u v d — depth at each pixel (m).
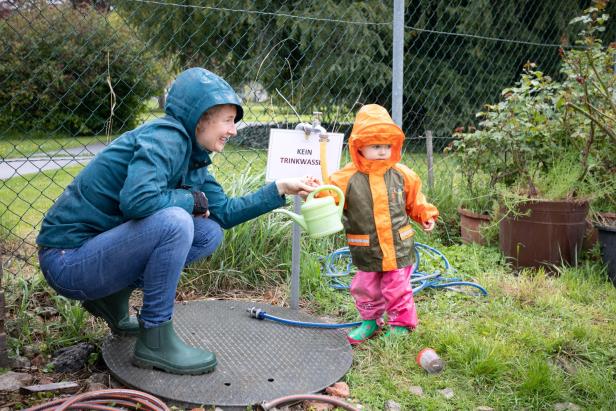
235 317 2.99
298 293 3.20
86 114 8.56
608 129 3.72
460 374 2.52
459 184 4.98
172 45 6.49
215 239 2.64
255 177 4.18
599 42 4.44
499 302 3.35
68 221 2.28
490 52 10.03
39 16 4.04
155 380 2.28
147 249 2.21
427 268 3.87
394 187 2.84
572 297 3.45
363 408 2.25
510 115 4.27
